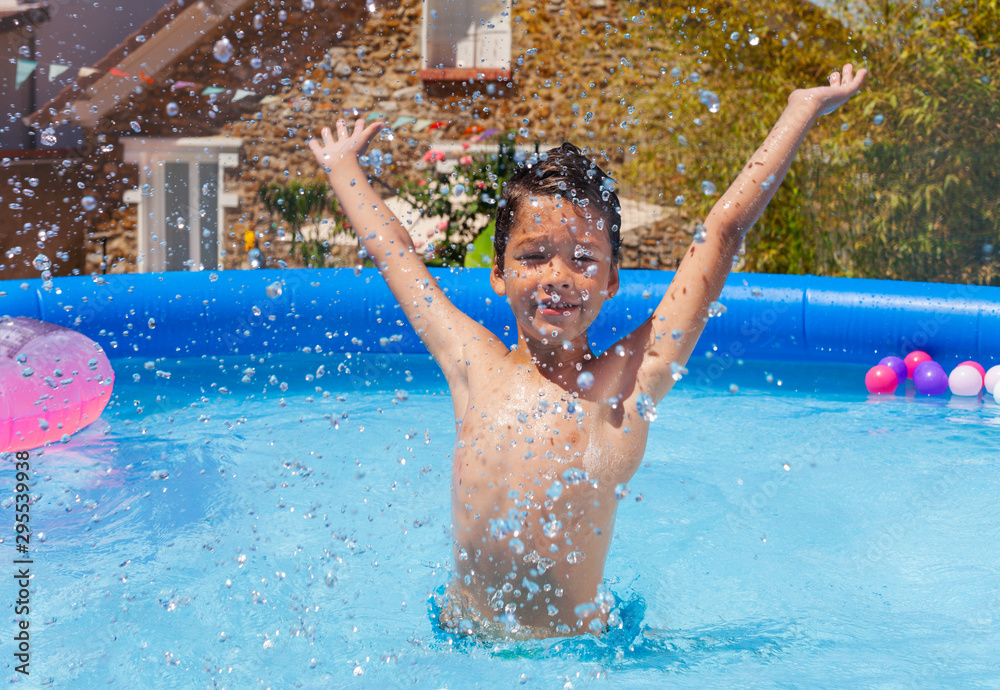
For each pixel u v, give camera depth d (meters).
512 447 1.34
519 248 1.27
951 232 4.83
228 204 7.34
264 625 1.44
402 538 1.81
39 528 1.85
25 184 6.51
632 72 6.39
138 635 1.40
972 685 1.28
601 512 1.35
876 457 2.40
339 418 2.71
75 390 2.42
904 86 4.87
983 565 1.74
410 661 1.32
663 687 1.26
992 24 4.66
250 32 7.54
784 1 5.41
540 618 1.38
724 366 3.50
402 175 7.03
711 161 5.56
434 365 3.45
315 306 3.55
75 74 7.07
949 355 3.46
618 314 3.52
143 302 3.36
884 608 1.56
